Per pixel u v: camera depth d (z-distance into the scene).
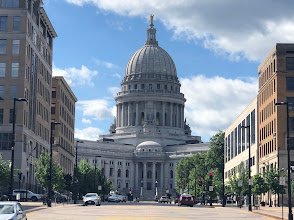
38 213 59.31
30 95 117.19
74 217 52.19
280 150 106.31
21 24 111.88
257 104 127.12
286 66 108.69
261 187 94.31
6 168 74.00
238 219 54.31
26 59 112.44
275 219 55.72
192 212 70.69
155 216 56.62
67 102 170.75
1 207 34.31
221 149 182.62
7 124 109.31
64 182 109.94
